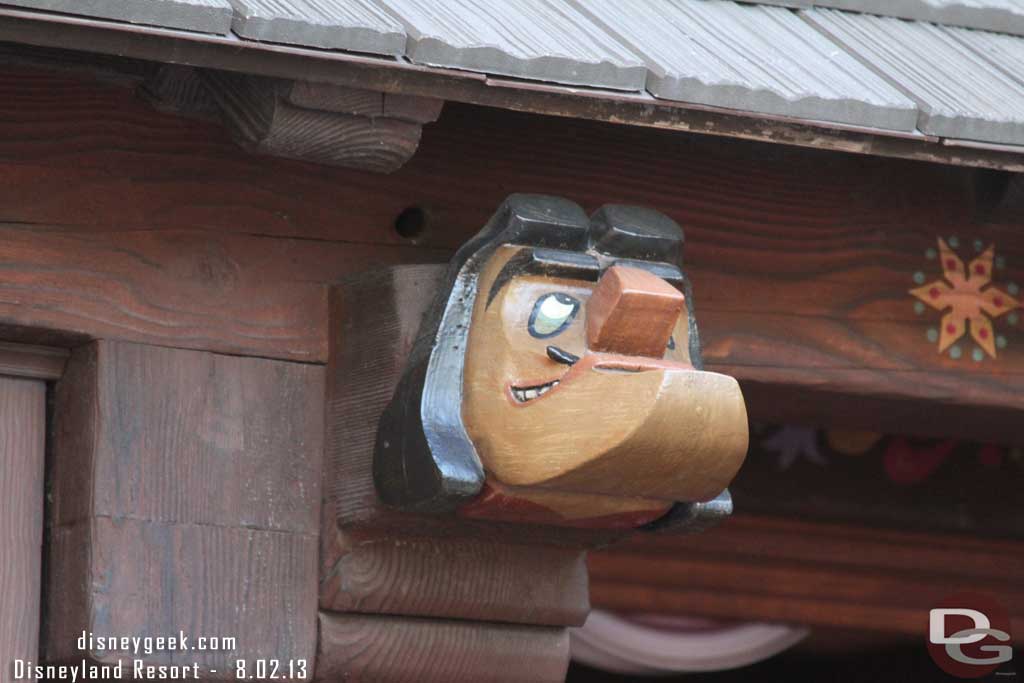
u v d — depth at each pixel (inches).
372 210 315.9
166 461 293.1
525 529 307.1
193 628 290.2
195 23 248.2
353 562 302.7
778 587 464.4
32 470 295.7
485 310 292.4
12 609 290.8
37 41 244.7
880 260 352.2
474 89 274.2
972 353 356.2
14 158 288.8
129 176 297.1
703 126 290.4
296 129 274.7
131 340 293.6
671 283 296.7
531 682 321.1
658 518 300.4
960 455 467.5
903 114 299.4
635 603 459.8
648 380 269.6
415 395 290.4
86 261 291.4
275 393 304.7
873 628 470.3
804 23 330.0
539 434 278.4
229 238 303.9
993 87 322.3
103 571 284.7
